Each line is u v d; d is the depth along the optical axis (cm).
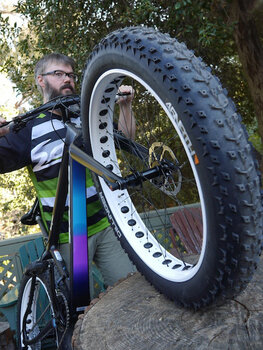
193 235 286
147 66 104
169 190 140
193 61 99
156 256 142
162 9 500
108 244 216
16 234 1031
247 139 93
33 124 201
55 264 183
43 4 543
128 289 153
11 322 283
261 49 531
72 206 159
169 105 99
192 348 107
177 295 123
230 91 628
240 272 98
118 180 128
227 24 503
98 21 535
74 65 218
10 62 591
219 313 121
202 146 91
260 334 109
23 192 1000
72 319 168
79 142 160
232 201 91
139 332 119
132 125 190
